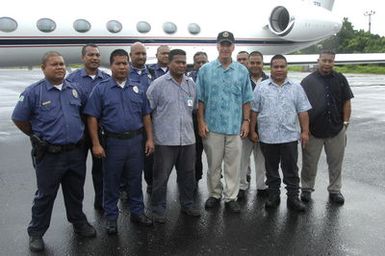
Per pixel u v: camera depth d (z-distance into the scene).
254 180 6.02
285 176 4.88
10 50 11.62
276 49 16.42
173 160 4.56
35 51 11.92
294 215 4.66
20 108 3.72
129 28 12.95
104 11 12.63
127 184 4.41
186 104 4.52
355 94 18.23
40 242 3.89
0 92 18.77
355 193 5.35
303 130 4.88
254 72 5.55
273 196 4.91
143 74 5.35
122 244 3.99
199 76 4.80
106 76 4.95
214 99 4.73
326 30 17.27
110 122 4.14
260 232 4.22
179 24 13.78
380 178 6.00
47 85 3.77
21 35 11.58
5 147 8.21
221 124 4.75
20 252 3.82
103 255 3.76
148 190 5.54
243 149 5.36
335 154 5.03
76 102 3.89
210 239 4.07
